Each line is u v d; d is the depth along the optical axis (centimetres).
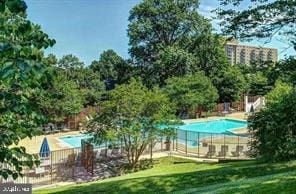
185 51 4434
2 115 363
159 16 4853
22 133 388
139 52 4978
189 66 4297
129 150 1798
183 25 4741
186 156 1950
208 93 3562
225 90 4028
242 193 691
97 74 4366
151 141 1838
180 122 1884
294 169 1016
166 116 1823
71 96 2802
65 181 1562
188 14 4691
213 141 2095
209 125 3362
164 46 4694
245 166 1198
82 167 1758
